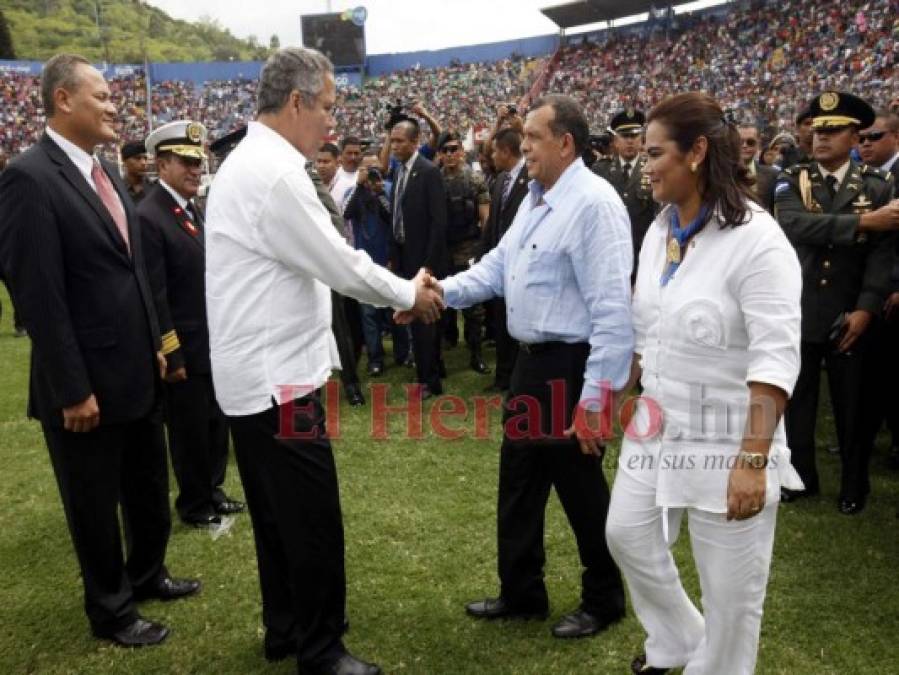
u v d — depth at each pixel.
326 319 2.55
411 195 5.75
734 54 25.12
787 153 7.72
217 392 2.49
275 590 2.72
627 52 29.20
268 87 2.37
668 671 2.51
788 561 3.29
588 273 2.50
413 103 7.58
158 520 3.12
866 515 3.72
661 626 2.41
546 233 2.56
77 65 2.63
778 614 2.90
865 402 3.67
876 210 3.50
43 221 2.53
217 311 2.41
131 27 90.06
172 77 39.09
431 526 3.75
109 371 2.72
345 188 6.88
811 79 21.84
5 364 7.52
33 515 4.07
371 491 4.18
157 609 3.12
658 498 2.14
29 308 2.54
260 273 2.36
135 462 3.03
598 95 28.69
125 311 2.76
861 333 3.57
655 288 2.16
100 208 2.71
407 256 5.84
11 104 33.81
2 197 2.53
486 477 4.33
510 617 2.95
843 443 3.75
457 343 7.80
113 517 2.83
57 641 2.92
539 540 2.87
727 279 1.96
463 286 2.91
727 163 1.97
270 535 2.66
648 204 5.56
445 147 6.55
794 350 1.90
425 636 2.86
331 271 2.37
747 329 1.96
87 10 87.50
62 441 2.71
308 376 2.45
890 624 2.82
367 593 3.16
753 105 22.66
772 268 1.90
